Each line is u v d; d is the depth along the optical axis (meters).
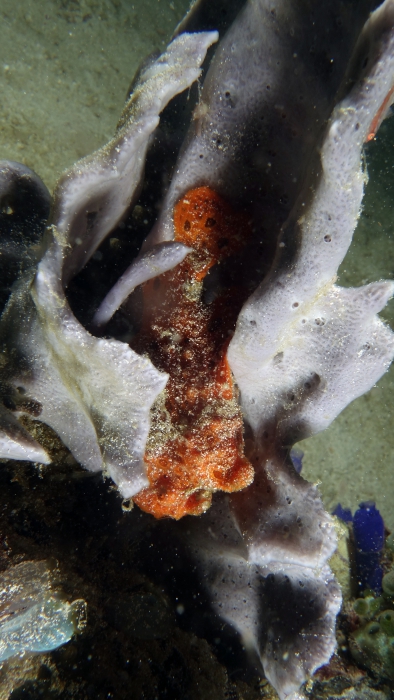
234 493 0.24
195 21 0.23
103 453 0.20
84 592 0.23
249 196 0.22
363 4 0.20
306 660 0.24
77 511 0.24
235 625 0.28
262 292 0.20
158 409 0.21
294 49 0.21
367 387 0.22
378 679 0.35
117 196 0.20
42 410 0.21
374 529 0.44
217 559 0.27
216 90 0.21
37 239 0.24
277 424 0.24
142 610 0.24
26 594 0.21
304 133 0.21
